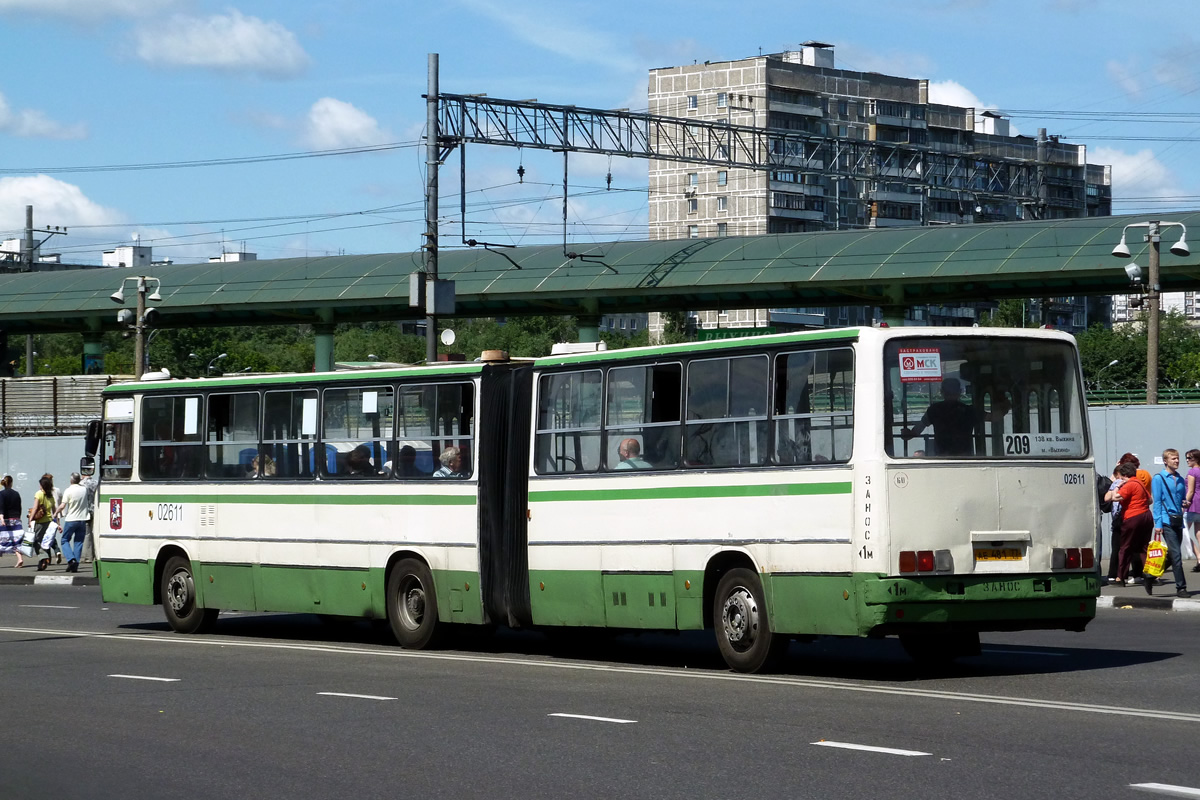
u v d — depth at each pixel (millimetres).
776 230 138875
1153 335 29875
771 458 13898
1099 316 160000
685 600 14602
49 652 17203
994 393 13547
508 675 14344
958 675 13742
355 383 18109
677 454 14758
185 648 17625
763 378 14031
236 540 19312
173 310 64625
